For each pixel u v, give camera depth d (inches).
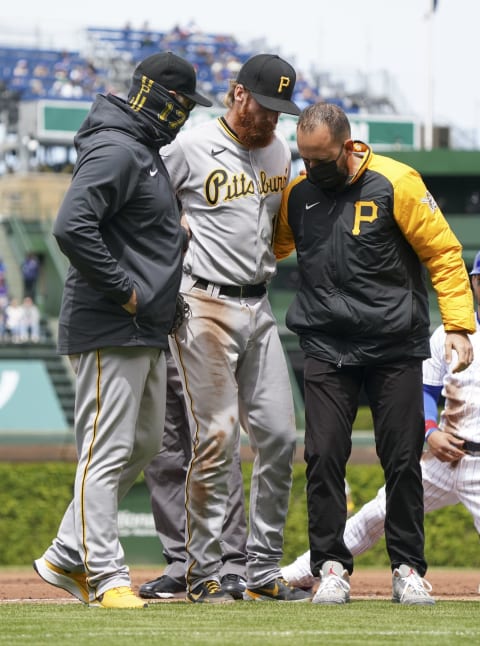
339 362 818.8
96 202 748.6
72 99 5482.3
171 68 780.0
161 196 782.5
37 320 4156.0
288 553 1879.9
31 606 799.1
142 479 1772.9
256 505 858.8
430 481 952.9
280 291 3479.3
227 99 837.2
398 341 813.2
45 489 1982.0
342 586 820.6
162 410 818.8
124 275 753.0
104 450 776.9
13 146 5644.7
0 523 1956.2
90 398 779.4
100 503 772.0
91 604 780.0
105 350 772.6
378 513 933.2
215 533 845.2
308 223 827.4
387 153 3132.4
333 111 791.7
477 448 928.3
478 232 3144.7
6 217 4714.6
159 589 936.9
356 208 809.5
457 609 789.2
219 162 825.5
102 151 757.3
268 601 850.8
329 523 823.1
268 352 850.8
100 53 5880.9
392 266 811.4
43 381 3924.7
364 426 2994.6
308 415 830.5
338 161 794.2
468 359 813.9
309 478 828.0
